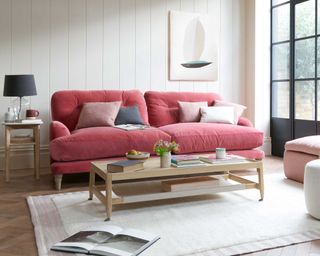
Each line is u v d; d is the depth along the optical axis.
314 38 4.59
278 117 5.25
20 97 4.03
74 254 1.96
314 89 4.62
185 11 5.11
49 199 3.06
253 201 2.96
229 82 5.41
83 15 4.63
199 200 2.99
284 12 5.09
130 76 4.88
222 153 2.96
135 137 3.59
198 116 4.46
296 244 2.12
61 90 4.38
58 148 3.35
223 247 2.07
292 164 3.64
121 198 2.58
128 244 2.02
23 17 4.38
